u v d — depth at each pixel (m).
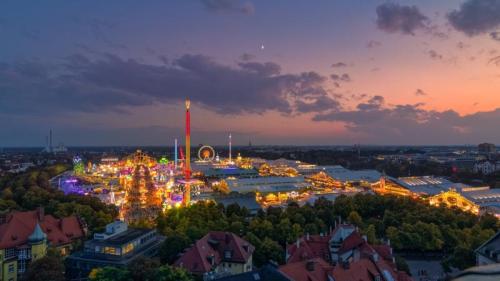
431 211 193.12
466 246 138.75
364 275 96.88
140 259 104.94
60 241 145.88
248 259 126.75
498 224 172.62
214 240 128.12
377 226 180.00
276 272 84.31
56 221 152.38
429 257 163.38
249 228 161.00
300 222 175.12
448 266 133.75
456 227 171.50
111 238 138.50
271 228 159.50
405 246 160.38
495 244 114.94
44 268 111.19
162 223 175.38
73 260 129.62
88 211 179.00
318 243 128.88
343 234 127.94
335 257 122.38
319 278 91.12
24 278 110.88
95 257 130.25
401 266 130.38
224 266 123.62
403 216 190.62
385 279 98.69
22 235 135.25
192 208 187.25
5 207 198.75
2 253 125.75
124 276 99.06
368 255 106.75
